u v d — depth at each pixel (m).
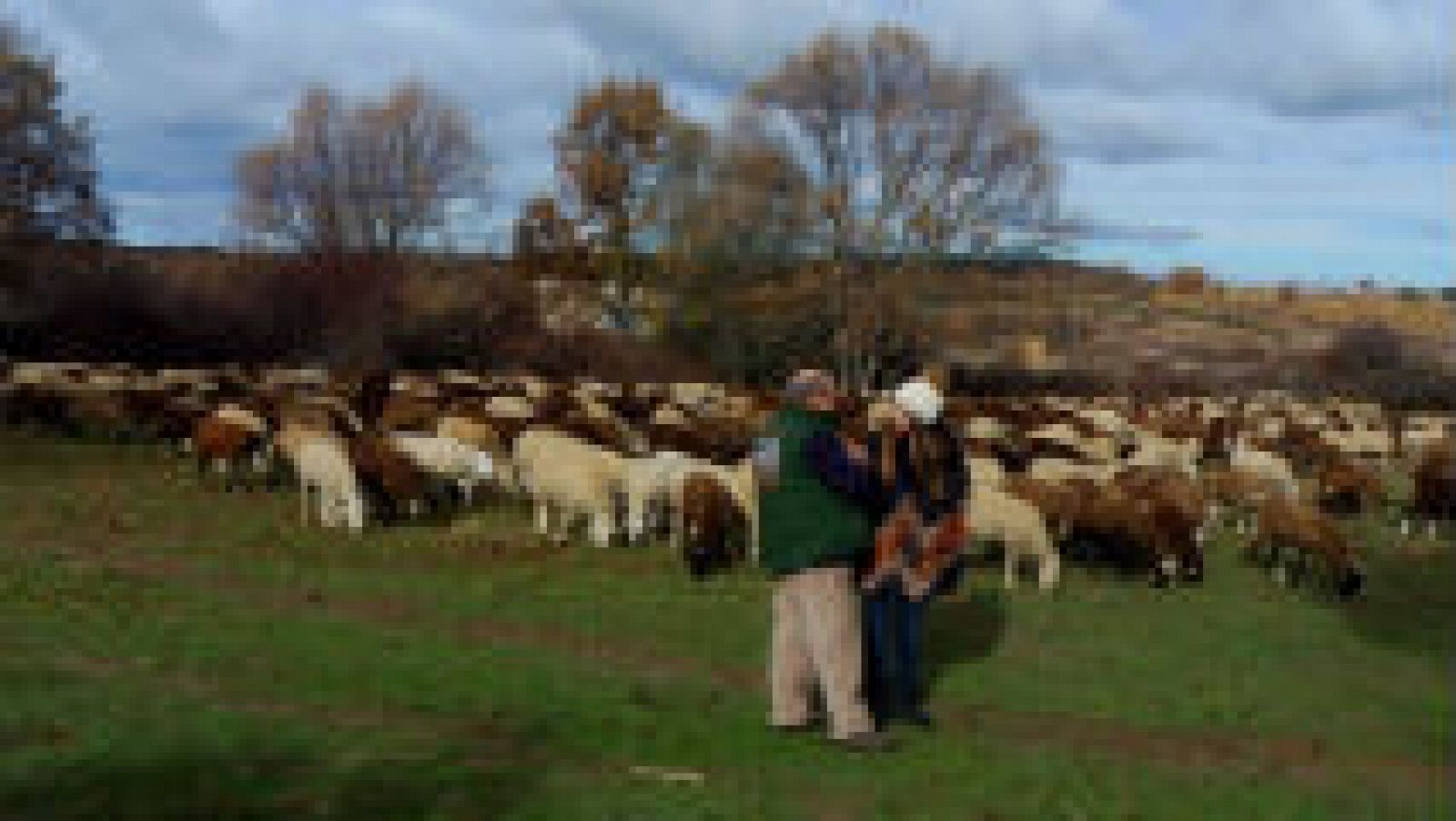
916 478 9.62
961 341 59.53
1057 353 64.62
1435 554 19.44
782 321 55.62
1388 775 9.80
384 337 46.81
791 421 9.10
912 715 10.07
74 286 43.81
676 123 62.91
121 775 7.38
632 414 27.75
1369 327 71.69
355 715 9.24
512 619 13.01
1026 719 10.53
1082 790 8.74
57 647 10.53
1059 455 23.61
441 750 8.39
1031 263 56.38
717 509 15.77
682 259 55.62
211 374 34.12
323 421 21.50
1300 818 8.57
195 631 11.38
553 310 55.44
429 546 16.47
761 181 54.62
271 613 12.41
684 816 7.45
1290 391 58.56
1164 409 41.47
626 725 9.41
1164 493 17.80
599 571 15.53
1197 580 16.64
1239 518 21.84
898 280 55.25
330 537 16.73
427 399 27.30
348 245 56.28
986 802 8.33
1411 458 31.81
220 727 8.44
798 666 9.35
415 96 61.19
